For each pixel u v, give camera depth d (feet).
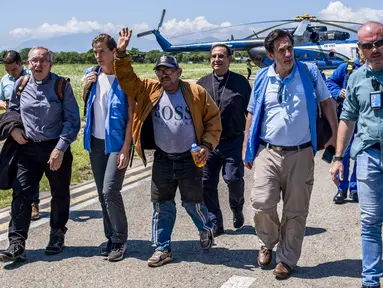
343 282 14.39
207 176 18.56
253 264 15.89
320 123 14.78
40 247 17.83
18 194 16.38
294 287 14.14
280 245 15.11
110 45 16.10
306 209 14.90
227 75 18.66
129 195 24.44
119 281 14.85
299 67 14.56
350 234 18.45
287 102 14.43
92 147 16.56
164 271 15.48
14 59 21.44
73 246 17.88
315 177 27.53
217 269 15.55
